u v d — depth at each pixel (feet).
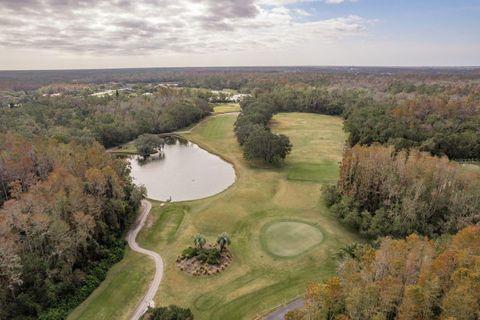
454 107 388.16
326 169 310.45
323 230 207.62
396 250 124.36
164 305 148.77
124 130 428.15
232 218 223.92
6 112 439.22
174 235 206.28
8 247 135.85
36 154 237.25
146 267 175.73
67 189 188.96
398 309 103.65
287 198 253.44
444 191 196.34
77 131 397.39
